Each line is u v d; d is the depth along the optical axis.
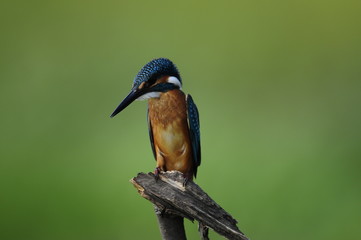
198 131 5.90
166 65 5.89
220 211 5.77
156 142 5.91
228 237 5.77
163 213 5.79
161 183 5.78
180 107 5.89
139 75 5.88
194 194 5.77
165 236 5.80
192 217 5.78
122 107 5.88
